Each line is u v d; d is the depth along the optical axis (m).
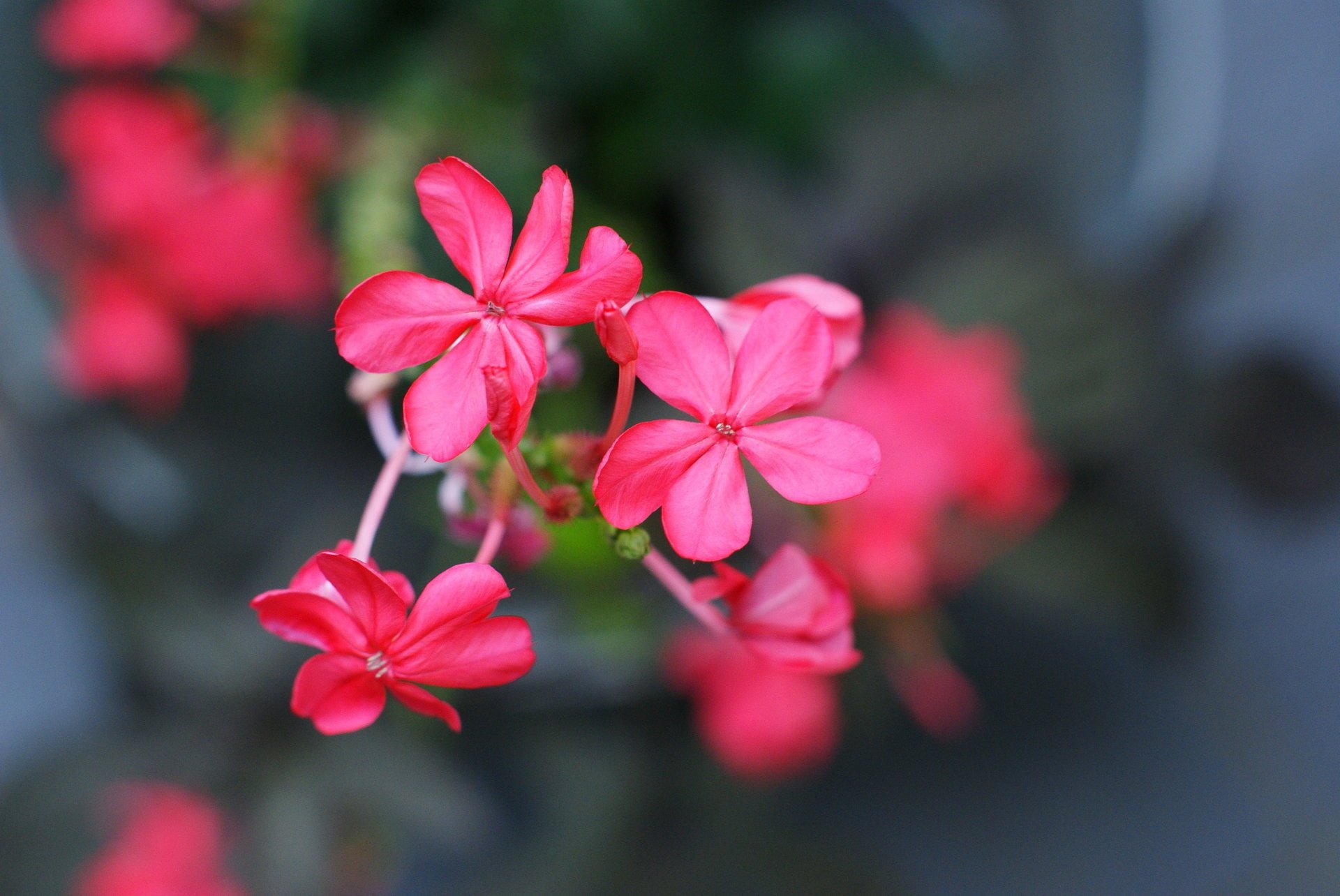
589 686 0.54
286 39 0.52
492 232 0.37
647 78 0.54
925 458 0.50
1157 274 0.68
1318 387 0.66
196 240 0.54
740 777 0.61
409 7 0.53
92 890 0.56
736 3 0.55
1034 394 0.58
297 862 0.54
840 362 0.39
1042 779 0.68
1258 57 0.78
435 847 0.63
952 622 0.68
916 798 0.68
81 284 0.55
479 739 0.58
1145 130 0.56
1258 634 0.70
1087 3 0.56
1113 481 0.61
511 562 0.41
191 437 0.58
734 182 0.57
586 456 0.39
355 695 0.38
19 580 0.69
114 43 0.53
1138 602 0.58
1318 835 0.67
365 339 0.37
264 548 0.56
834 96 0.57
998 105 0.59
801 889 0.61
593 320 0.37
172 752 0.58
